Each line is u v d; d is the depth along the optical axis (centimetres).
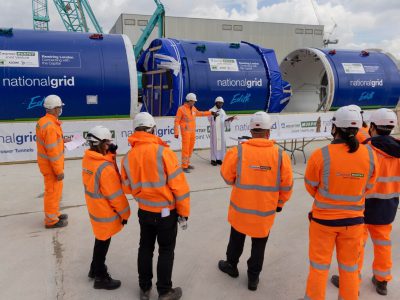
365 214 328
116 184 316
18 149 891
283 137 854
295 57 1684
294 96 1856
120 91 1046
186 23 4362
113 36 1115
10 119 959
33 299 329
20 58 955
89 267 388
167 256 317
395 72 1480
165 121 1020
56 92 984
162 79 1234
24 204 590
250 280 343
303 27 5003
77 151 924
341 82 1380
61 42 1023
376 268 339
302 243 449
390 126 321
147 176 296
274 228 496
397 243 449
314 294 282
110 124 958
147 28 2255
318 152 276
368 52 1509
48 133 444
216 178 761
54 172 462
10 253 418
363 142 328
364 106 1445
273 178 317
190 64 1152
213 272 378
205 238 462
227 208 578
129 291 344
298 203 604
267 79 1260
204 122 1080
